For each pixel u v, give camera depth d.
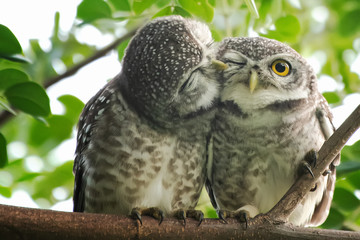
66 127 10.46
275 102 9.02
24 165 10.45
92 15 9.43
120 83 8.77
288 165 8.90
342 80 11.95
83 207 9.00
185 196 8.73
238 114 9.05
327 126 9.20
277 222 7.58
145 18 9.62
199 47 8.49
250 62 9.22
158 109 8.44
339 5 13.28
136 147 8.42
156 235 7.37
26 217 6.86
